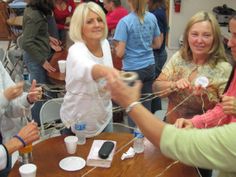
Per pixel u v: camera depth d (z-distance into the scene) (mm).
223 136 969
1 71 1997
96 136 2055
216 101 1991
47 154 1852
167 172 1696
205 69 2025
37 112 2625
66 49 3992
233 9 5281
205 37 1974
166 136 1026
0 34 6980
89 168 1728
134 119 1059
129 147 1913
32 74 3473
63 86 3117
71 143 1825
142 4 2984
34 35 3344
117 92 1052
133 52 3113
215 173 2145
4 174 1789
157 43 3387
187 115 2080
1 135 1982
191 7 5840
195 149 988
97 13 2029
